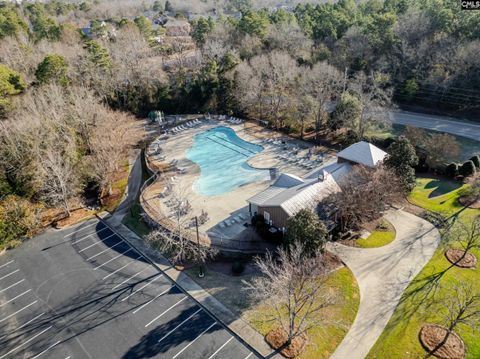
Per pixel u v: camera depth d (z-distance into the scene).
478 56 66.19
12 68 70.56
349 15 104.88
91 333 27.98
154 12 178.75
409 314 27.88
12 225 39.09
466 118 68.50
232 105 74.25
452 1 82.12
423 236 36.75
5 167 43.41
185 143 62.84
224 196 45.88
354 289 30.38
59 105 52.56
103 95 71.31
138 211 44.16
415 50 75.94
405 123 68.31
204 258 33.97
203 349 26.11
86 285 32.97
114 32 103.56
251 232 37.94
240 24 96.12
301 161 53.38
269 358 25.14
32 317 29.83
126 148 57.50
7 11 99.75
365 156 43.34
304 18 102.06
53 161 41.12
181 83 79.75
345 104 57.91
